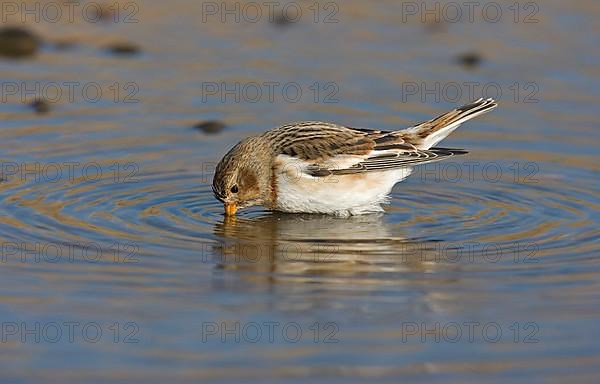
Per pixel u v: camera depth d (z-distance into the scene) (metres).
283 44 20.88
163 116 17.72
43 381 9.84
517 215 14.41
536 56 20.30
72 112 17.75
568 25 21.73
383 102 18.30
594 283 12.03
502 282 12.07
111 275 12.05
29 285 11.76
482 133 17.39
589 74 19.45
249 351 10.48
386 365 10.26
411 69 19.70
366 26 21.89
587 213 14.44
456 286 11.95
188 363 10.22
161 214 14.20
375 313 11.29
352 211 14.55
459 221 14.20
